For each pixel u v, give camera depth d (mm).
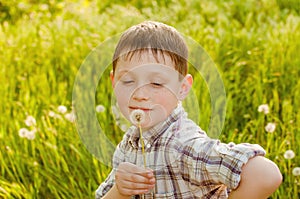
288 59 4527
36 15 5879
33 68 4801
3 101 4141
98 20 5582
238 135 3678
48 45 5020
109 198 2201
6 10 6473
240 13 5906
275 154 3346
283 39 4797
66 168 3334
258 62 4535
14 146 3604
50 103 4152
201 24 5477
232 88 4301
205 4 6105
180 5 5992
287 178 3215
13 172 3529
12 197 3160
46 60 4820
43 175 3434
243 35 4984
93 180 3258
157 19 5516
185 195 2152
